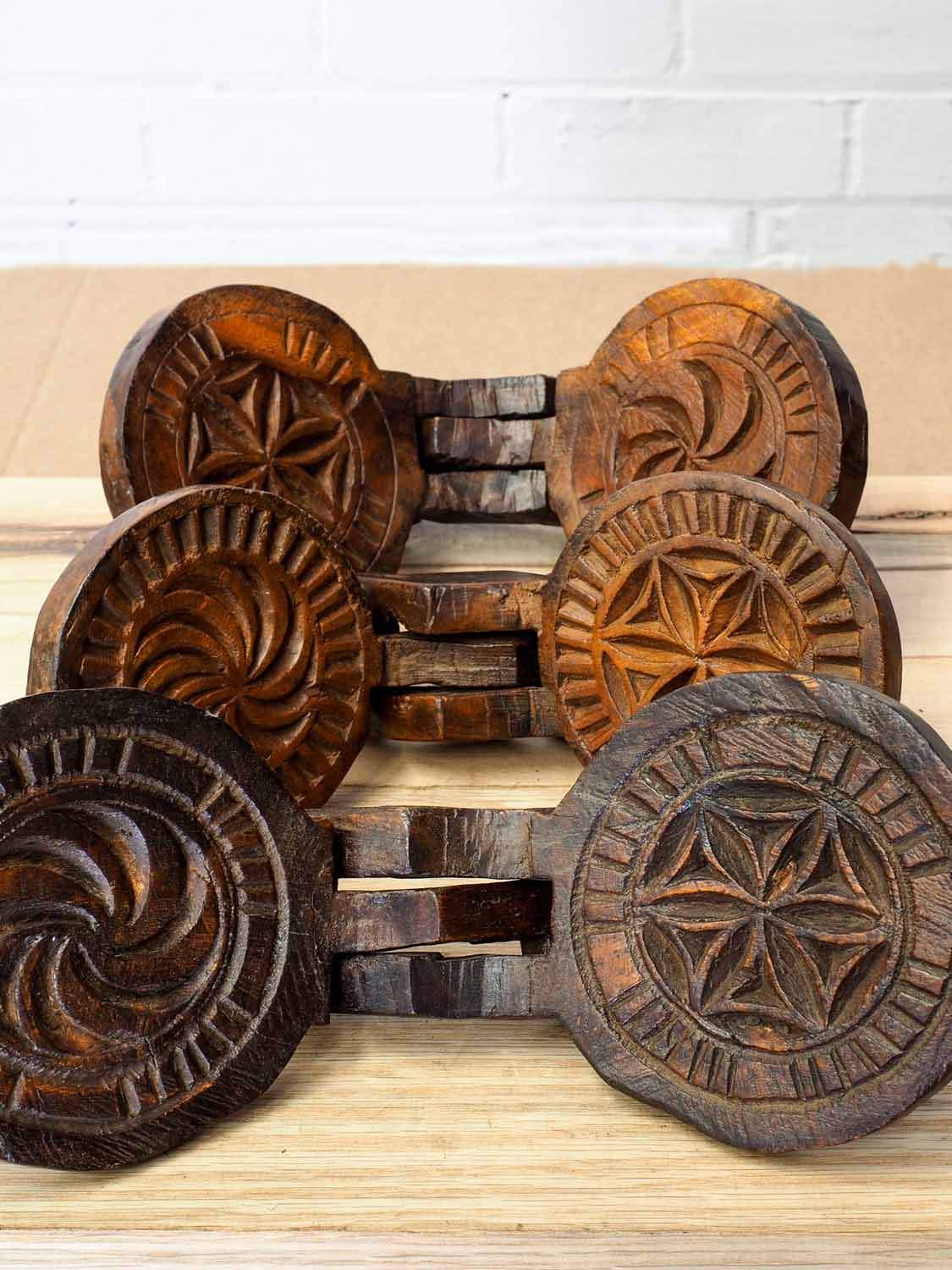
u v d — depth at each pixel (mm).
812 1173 398
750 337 554
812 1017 396
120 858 408
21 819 394
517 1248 376
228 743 424
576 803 427
